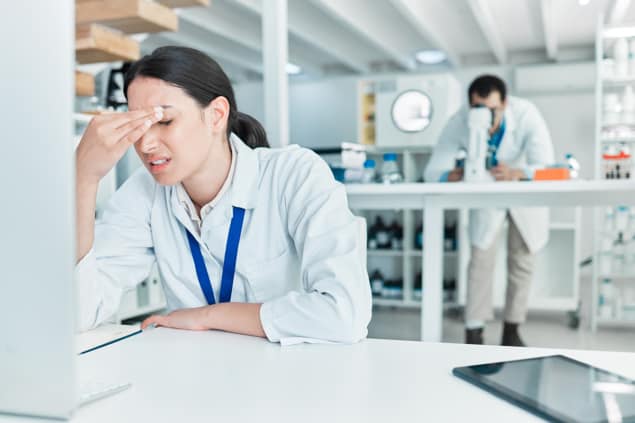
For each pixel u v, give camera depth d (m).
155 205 1.12
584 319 4.27
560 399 0.50
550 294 4.43
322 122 8.28
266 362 0.66
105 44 2.83
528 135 3.12
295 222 1.02
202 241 1.06
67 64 0.42
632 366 0.63
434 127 4.32
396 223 5.00
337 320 0.76
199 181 1.04
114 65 3.63
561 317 4.34
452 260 4.73
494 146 3.05
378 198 2.44
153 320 0.90
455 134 3.16
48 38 0.43
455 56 7.29
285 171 1.07
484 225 3.25
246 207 1.06
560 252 4.39
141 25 2.90
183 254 1.09
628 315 3.90
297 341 0.75
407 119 4.38
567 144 6.96
